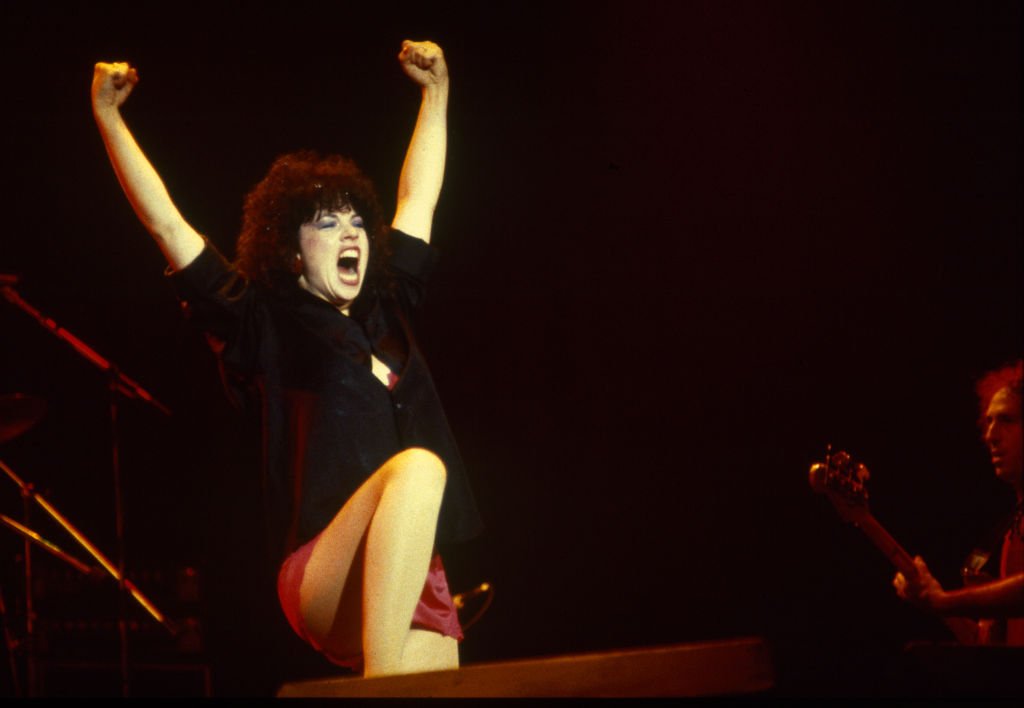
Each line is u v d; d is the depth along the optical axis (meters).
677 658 3.35
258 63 8.66
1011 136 8.80
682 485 9.44
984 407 5.89
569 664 3.24
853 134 8.99
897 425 9.15
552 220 9.33
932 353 9.09
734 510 9.35
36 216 8.63
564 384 9.49
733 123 9.03
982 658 3.89
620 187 9.24
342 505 4.32
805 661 9.05
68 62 8.41
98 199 8.71
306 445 4.36
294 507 4.34
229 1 8.55
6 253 8.63
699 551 9.37
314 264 4.63
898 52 8.80
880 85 8.87
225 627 8.70
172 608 7.66
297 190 4.68
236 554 8.85
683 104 9.03
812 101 8.95
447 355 9.47
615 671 3.28
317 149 8.80
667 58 8.97
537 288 9.43
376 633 3.71
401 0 8.77
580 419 9.49
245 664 8.64
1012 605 4.95
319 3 8.67
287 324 4.55
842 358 9.23
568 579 9.43
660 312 9.42
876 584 9.09
